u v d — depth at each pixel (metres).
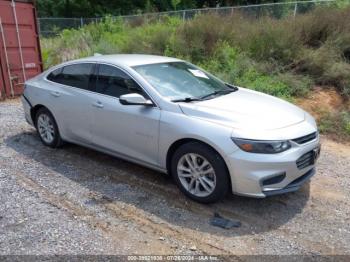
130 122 4.50
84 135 5.20
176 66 5.11
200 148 3.93
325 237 3.53
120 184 4.61
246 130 3.74
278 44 9.72
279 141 3.70
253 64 9.51
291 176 3.79
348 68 8.80
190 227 3.67
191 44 10.83
